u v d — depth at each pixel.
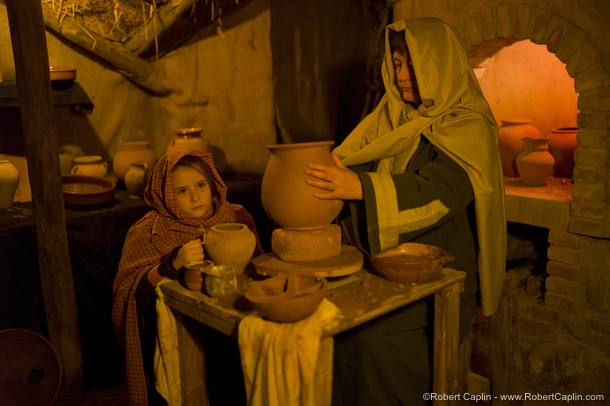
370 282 1.92
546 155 3.76
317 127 4.57
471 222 2.28
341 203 1.90
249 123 4.33
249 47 4.21
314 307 1.62
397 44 2.29
